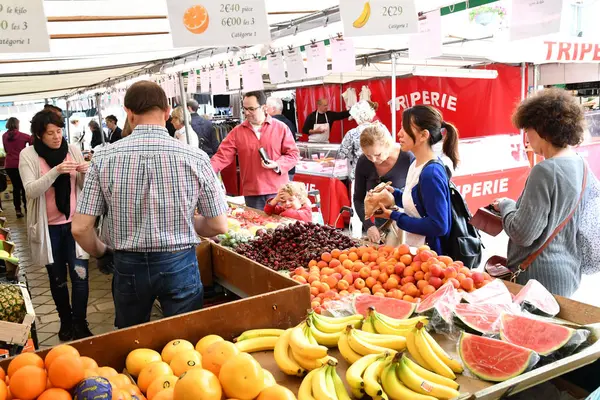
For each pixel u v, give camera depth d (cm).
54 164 382
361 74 862
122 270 234
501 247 625
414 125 288
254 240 336
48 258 381
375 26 246
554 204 233
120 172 223
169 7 216
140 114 230
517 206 249
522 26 225
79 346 165
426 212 281
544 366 154
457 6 371
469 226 297
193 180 234
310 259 293
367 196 312
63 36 398
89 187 227
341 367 174
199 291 247
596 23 866
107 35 419
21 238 810
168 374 158
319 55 434
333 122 1002
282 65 488
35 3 202
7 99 1448
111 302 506
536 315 202
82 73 754
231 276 308
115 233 232
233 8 225
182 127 809
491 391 142
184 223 236
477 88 823
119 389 141
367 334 178
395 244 331
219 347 158
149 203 226
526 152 780
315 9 409
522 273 249
